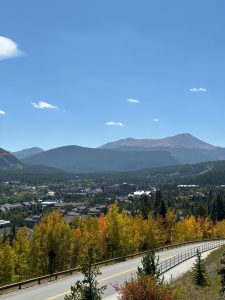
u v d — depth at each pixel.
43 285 38.28
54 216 77.25
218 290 31.50
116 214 75.81
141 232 85.31
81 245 71.69
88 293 19.03
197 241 103.06
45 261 68.88
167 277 44.06
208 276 38.84
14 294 33.72
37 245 69.06
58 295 33.06
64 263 71.19
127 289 21.16
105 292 35.22
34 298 31.94
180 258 61.22
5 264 66.44
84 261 19.55
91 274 20.02
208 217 132.38
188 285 36.44
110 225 75.31
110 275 44.41
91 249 20.36
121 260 59.28
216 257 57.91
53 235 69.50
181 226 108.31
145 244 85.56
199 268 38.00
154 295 20.77
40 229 70.06
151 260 27.19
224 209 144.88
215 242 98.38
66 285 38.06
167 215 109.56
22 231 78.12
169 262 56.34
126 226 77.06
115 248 75.00
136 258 63.03
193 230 110.19
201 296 30.36
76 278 42.72
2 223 185.75
